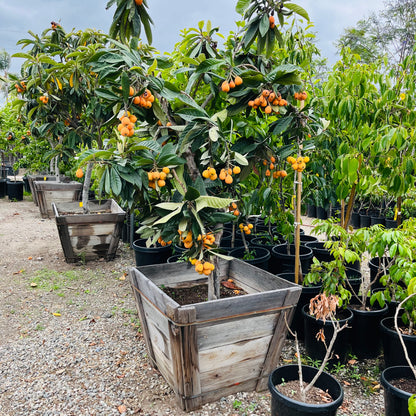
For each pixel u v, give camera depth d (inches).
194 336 70.1
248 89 82.2
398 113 113.2
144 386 84.8
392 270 86.2
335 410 61.2
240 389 80.7
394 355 85.9
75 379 87.6
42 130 173.0
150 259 152.9
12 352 99.2
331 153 124.3
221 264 105.7
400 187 105.7
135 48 77.1
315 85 144.0
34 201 336.5
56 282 149.9
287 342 105.4
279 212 136.3
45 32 181.8
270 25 84.9
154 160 73.2
